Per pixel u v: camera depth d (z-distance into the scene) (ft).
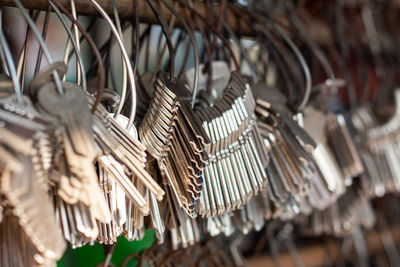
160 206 1.47
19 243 1.14
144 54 2.25
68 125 1.03
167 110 1.26
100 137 1.13
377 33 2.79
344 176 1.96
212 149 1.37
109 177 1.22
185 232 1.46
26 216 0.98
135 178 1.30
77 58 1.24
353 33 2.60
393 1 2.94
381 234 3.07
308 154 1.56
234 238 2.31
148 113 1.32
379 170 2.24
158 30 2.30
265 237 2.51
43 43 1.10
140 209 1.17
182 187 1.28
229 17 1.99
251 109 1.44
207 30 1.89
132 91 1.23
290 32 2.22
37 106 1.06
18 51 1.85
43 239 1.01
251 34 2.12
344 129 1.96
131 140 1.19
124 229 1.32
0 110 0.98
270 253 2.60
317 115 1.93
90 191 1.06
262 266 2.44
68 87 1.08
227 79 1.72
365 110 2.34
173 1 1.76
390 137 2.28
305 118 1.88
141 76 1.61
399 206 3.17
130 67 1.24
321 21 2.57
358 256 2.93
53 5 1.23
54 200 1.21
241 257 2.27
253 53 2.52
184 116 1.24
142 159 1.19
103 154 1.13
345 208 2.24
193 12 1.67
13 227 1.15
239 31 2.00
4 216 1.15
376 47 2.68
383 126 2.29
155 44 2.29
